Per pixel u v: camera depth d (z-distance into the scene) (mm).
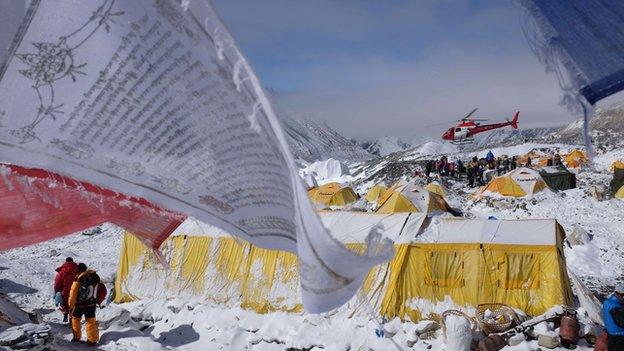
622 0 2014
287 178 2080
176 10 1933
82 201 3209
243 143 2139
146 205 2914
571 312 9859
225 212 2375
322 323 11117
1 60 2113
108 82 2160
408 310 10844
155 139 2236
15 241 3242
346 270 2041
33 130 2242
